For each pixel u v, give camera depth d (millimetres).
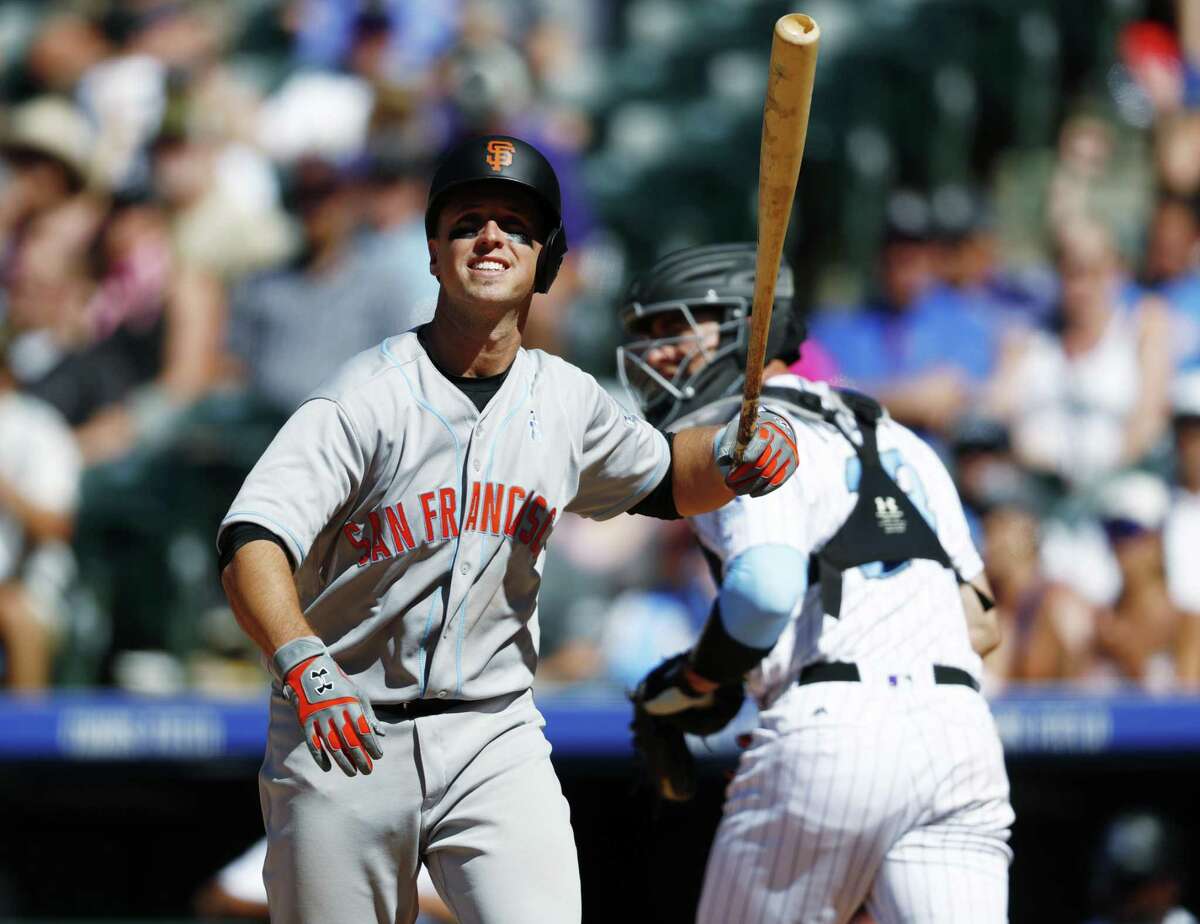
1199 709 20156
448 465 9258
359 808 9203
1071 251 27016
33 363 25031
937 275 26266
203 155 27391
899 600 11211
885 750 10789
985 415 24953
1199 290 27797
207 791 21625
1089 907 21750
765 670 11305
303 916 9281
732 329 12305
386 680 9359
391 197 26125
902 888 10836
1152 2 34062
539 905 9227
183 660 23625
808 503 11281
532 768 9531
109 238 26719
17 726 20078
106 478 24078
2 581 22312
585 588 22906
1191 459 23328
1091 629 22359
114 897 21438
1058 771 21797
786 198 8797
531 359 9773
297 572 9625
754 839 11133
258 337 25297
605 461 9984
